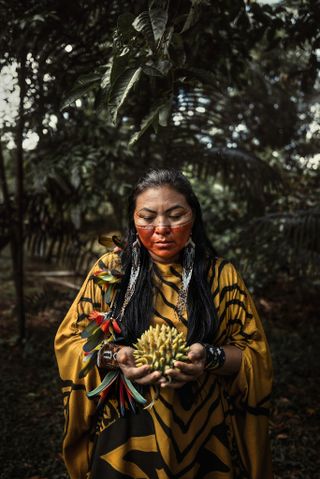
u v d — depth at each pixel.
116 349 1.52
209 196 6.24
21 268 4.69
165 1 1.84
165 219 1.51
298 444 2.96
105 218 6.05
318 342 4.79
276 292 6.34
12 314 5.69
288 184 5.88
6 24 2.53
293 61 5.32
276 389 3.72
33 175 4.31
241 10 2.80
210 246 1.67
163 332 1.45
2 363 4.23
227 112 4.18
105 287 1.63
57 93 2.72
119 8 2.61
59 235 4.84
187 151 4.20
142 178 1.58
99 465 1.57
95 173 4.32
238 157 4.30
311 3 2.63
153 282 1.59
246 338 1.62
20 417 3.27
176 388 1.45
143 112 3.01
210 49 2.91
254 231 4.54
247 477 1.63
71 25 2.71
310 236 4.39
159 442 1.50
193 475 1.54
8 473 2.61
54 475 2.60
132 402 1.53
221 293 1.61
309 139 6.50
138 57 1.72
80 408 1.64
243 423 1.64
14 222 4.54
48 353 4.41
